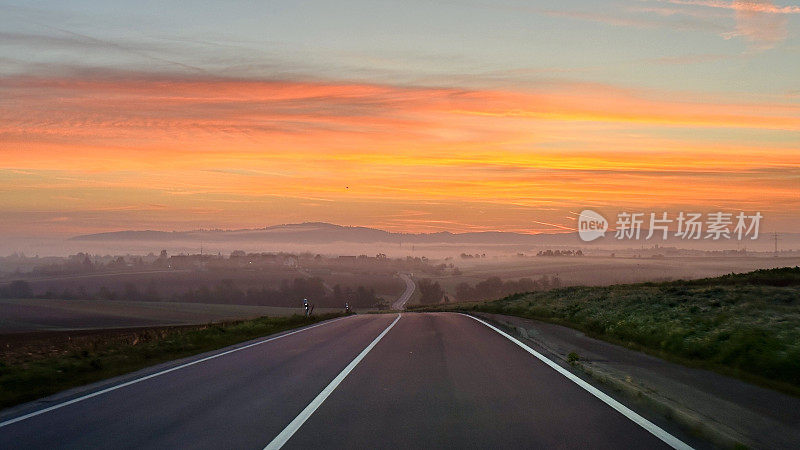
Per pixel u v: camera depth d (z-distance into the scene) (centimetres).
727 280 3831
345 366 1441
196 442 766
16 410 997
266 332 2725
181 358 1706
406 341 2044
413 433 802
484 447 734
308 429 826
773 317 1758
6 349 2303
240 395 1080
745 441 700
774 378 1166
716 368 1229
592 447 732
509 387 1137
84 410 976
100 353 1830
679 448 726
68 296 18975
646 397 959
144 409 972
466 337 2158
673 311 2200
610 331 2089
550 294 4934
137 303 12738
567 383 1177
